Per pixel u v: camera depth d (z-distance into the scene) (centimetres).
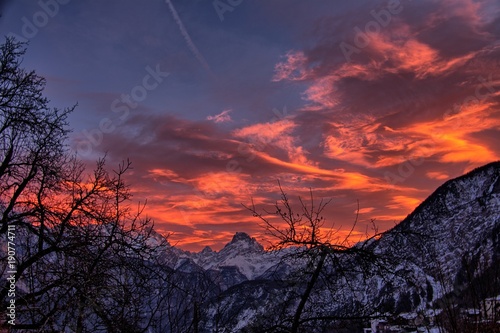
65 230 1264
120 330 872
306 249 777
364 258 730
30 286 1020
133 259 1051
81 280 971
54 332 867
